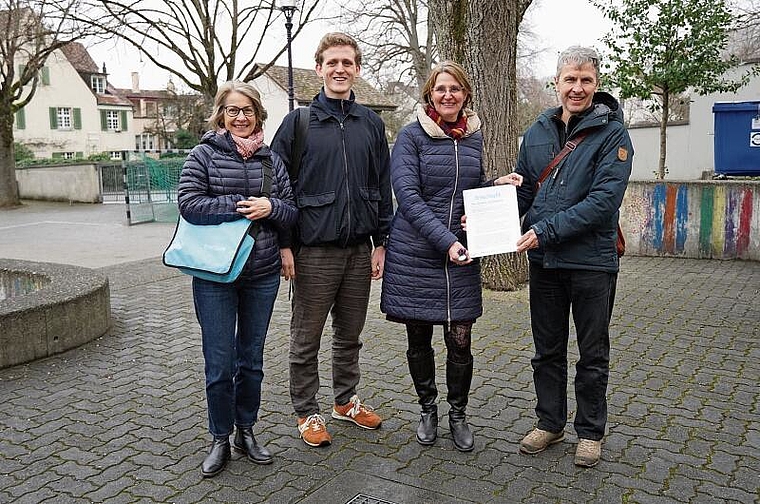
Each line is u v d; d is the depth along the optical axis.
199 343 6.02
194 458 3.81
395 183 3.64
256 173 3.51
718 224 9.38
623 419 4.18
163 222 16.86
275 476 3.57
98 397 4.74
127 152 23.03
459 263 3.48
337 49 3.62
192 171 3.46
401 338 6.01
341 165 3.70
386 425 4.18
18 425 4.29
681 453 3.73
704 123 17.11
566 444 3.87
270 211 3.46
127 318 6.92
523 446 3.75
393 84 29.77
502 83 7.46
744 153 9.90
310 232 3.73
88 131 46.59
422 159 3.63
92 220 17.55
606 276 3.48
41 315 5.52
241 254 3.38
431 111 3.68
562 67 3.39
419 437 3.91
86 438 4.09
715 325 6.19
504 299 7.23
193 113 42.78
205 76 20.81
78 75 45.62
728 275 8.37
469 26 7.42
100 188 22.88
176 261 3.41
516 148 7.67
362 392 4.73
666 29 12.24
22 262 7.56
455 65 3.60
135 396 4.75
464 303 3.70
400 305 3.72
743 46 17.89
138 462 3.77
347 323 4.03
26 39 21.77
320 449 3.87
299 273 3.82
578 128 3.38
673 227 9.64
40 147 43.94
